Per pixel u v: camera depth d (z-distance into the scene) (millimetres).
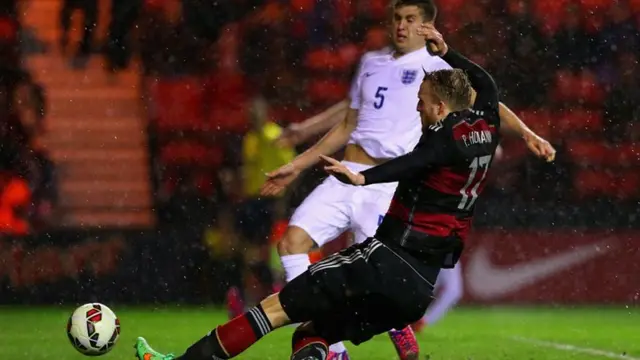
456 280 37375
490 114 19469
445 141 18281
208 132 60531
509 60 62594
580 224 53156
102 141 61844
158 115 61156
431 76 19141
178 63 63594
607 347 33125
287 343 32719
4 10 62938
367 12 63250
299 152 54406
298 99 62312
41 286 49469
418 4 25391
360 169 25734
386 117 25500
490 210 52625
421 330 36781
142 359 20078
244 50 63125
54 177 55469
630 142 59594
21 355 29203
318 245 25125
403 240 18609
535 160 56375
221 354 19172
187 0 63625
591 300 50875
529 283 50781
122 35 64312
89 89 63656
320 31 63250
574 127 60406
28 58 63750
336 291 18594
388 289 18500
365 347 32062
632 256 51344
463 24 62906
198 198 57719
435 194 18547
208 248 50406
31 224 52688
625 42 62438
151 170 58750
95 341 22141
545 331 38594
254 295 50125
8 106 58031
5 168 54781
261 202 49812
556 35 62562
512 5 63156
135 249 50312
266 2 63500
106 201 58906
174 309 47844
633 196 56875
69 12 64375
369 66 25984
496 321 42625
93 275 49938
